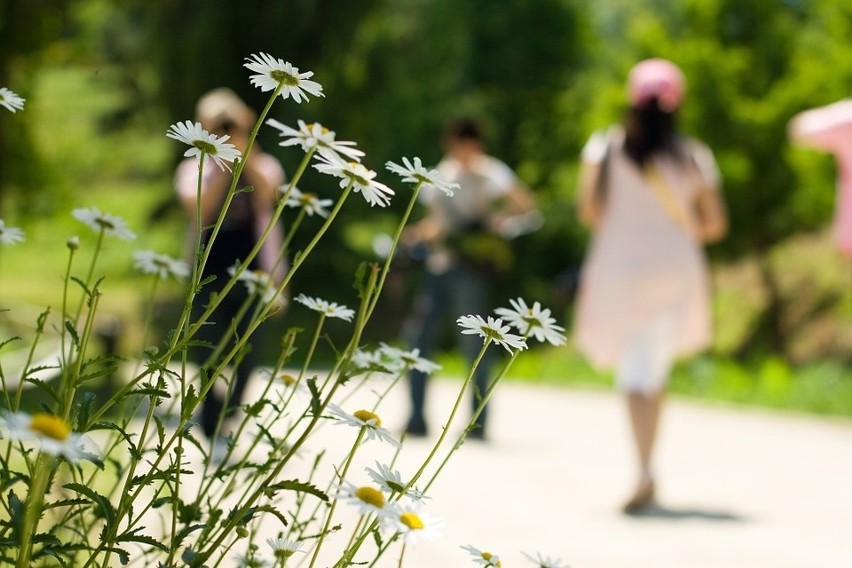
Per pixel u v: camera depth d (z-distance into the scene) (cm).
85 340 226
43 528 310
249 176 741
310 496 609
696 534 670
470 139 1061
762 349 2928
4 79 1620
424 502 237
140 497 483
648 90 758
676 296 743
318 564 444
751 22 2984
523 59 4394
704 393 1784
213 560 405
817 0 3102
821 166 2739
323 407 227
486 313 1060
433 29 4397
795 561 605
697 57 2955
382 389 1416
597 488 828
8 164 1631
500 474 852
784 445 1153
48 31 1616
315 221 3272
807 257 3177
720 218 773
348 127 3422
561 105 4328
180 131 212
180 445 216
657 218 750
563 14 4425
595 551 607
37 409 232
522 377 1973
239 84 3102
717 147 2928
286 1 3108
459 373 1908
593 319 758
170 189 3450
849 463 1029
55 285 2889
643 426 741
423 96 4312
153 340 1817
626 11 4366
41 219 1655
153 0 2666
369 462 791
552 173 4344
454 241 1049
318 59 3259
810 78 2859
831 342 2805
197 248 214
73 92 2817
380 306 3441
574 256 4050
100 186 3778
